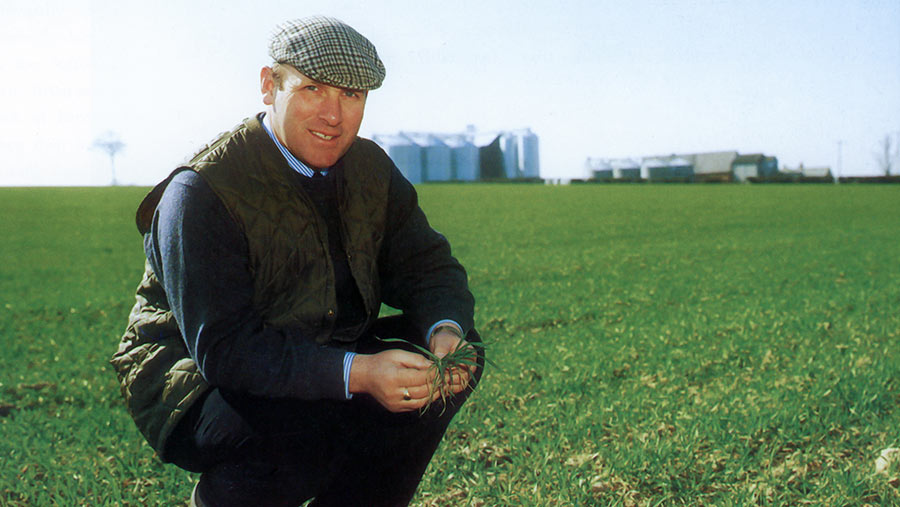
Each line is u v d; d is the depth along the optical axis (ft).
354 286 7.43
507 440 13.97
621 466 12.27
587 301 32.89
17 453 12.91
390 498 8.02
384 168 7.70
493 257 55.06
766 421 14.35
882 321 26.63
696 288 37.40
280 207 6.78
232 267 6.61
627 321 27.32
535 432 14.33
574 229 84.74
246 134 6.86
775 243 67.15
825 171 366.63
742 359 20.79
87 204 126.11
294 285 6.97
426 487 11.61
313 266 6.98
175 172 6.77
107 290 39.27
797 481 11.86
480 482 11.60
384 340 8.42
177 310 6.58
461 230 82.94
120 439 13.82
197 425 6.96
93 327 26.91
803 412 14.99
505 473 12.23
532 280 42.01
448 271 8.11
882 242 67.77
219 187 6.54
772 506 10.96
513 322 27.66
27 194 154.20
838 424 14.64
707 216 107.34
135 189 183.32
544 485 11.51
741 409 15.28
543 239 71.97
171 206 6.57
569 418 14.73
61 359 21.34
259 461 6.94
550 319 28.50
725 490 11.77
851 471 11.94
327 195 7.23
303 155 6.84
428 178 349.82
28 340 24.89
